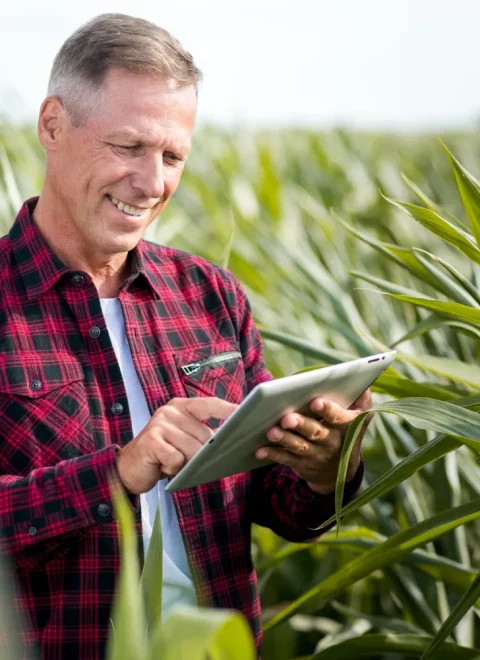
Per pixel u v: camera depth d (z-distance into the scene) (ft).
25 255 5.21
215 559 5.35
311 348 6.17
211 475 4.67
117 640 2.46
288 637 7.88
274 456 4.84
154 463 4.52
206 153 17.34
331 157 19.42
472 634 6.76
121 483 4.62
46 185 5.28
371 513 8.10
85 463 4.65
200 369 5.53
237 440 4.36
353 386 4.74
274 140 23.27
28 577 4.87
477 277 6.23
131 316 5.41
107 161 4.93
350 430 4.32
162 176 5.03
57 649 4.83
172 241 11.50
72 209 5.14
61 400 4.99
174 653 2.31
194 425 4.52
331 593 5.38
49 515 4.66
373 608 8.31
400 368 7.76
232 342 5.81
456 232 4.98
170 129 4.98
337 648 5.49
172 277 5.77
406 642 5.40
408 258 5.75
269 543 8.51
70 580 4.88
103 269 5.42
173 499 5.24
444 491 6.77
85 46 4.95
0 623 2.94
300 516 5.52
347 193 16.33
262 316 9.13
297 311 9.78
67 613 4.85
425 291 9.66
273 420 4.49
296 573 8.59
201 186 12.91
